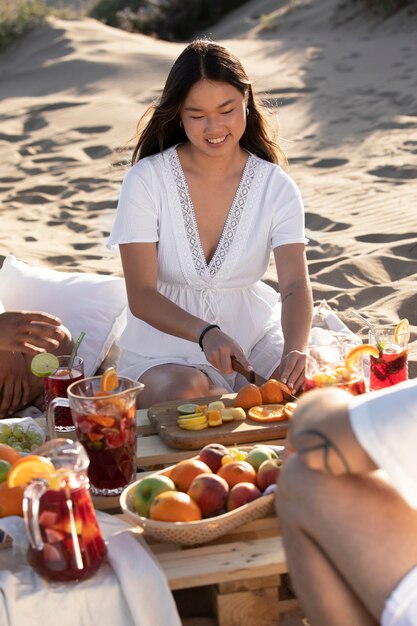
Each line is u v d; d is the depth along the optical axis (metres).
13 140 11.11
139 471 3.38
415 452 2.03
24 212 8.17
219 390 3.70
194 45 3.62
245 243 3.86
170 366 3.70
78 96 13.11
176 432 3.10
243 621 2.59
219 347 3.38
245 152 3.95
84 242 7.06
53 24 16.53
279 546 2.61
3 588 2.41
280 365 3.55
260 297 4.03
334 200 7.68
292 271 3.85
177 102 3.64
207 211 3.85
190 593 2.82
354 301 5.37
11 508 2.67
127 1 20.89
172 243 3.84
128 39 16.17
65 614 2.43
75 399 2.78
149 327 3.88
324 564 2.20
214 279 3.86
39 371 3.26
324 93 11.70
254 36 16.83
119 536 2.60
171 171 3.81
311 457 2.11
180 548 2.62
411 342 4.68
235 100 3.59
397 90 11.42
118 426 2.79
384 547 2.13
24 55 15.49
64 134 11.08
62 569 2.44
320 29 16.08
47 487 2.43
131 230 3.77
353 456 2.08
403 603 2.09
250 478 2.72
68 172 9.53
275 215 3.88
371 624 2.21
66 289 4.53
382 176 8.39
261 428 3.09
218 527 2.56
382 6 15.57
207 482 2.64
